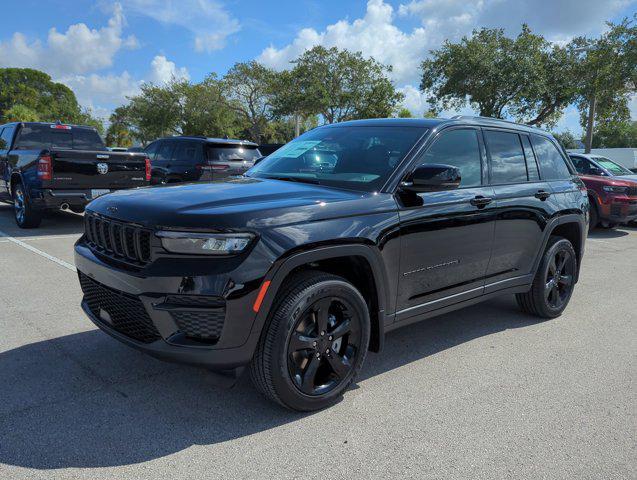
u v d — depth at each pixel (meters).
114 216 2.94
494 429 2.87
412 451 2.63
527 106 25.84
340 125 4.26
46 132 9.84
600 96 22.81
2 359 3.54
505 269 4.25
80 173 8.38
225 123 50.84
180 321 2.61
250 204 2.79
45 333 4.04
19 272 5.86
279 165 3.92
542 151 4.80
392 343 4.17
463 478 2.43
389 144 3.63
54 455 2.47
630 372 3.72
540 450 2.68
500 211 4.02
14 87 93.25
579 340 4.36
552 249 4.69
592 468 2.54
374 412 3.01
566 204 4.80
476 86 25.91
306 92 35.44
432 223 3.44
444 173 3.12
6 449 2.50
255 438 2.69
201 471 2.40
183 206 2.74
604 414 3.08
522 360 3.88
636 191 10.63
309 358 2.92
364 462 2.52
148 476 2.35
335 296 2.94
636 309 5.34
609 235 11.01
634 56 20.17
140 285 2.65
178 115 52.50
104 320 3.09
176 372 3.41
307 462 2.50
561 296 5.02
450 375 3.57
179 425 2.78
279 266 2.65
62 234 8.52
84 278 3.27
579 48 22.81
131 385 3.21
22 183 8.69
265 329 2.73
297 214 2.79
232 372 2.72
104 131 85.50
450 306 3.80
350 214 3.00
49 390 3.12
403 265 3.31
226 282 2.52
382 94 36.59
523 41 25.25
